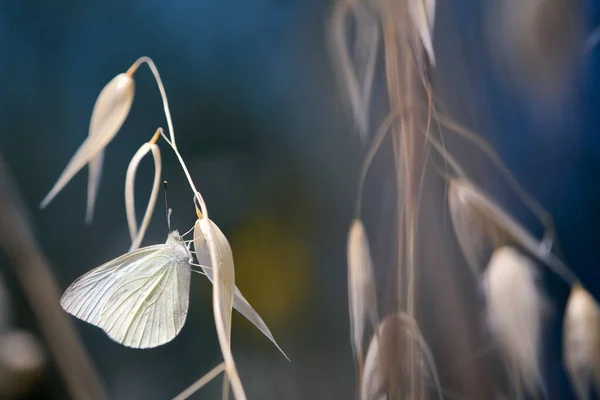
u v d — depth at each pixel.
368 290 0.31
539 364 0.30
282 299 0.43
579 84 0.30
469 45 0.31
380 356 0.30
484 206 0.30
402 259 0.31
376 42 0.31
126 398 0.44
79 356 0.34
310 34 0.44
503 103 0.32
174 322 0.34
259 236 0.44
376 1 0.30
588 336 0.31
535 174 0.37
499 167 0.31
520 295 0.30
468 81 0.31
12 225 0.34
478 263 0.31
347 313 0.43
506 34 0.30
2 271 0.38
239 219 0.44
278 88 0.44
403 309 0.31
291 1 0.44
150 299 0.34
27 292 0.34
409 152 0.30
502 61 0.30
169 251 0.35
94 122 0.31
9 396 0.34
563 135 0.35
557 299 0.38
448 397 0.31
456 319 0.31
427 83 0.30
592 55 0.34
